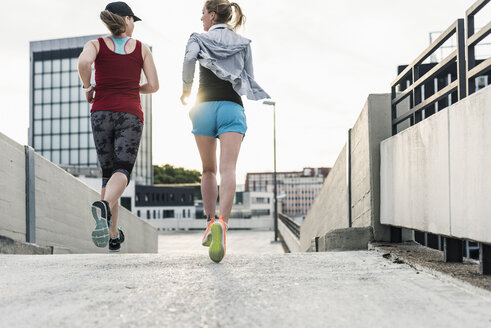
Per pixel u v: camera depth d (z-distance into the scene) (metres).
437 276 2.25
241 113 2.90
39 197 4.84
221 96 2.84
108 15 3.27
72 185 5.80
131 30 3.49
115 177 3.10
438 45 3.06
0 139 4.09
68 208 5.66
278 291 1.89
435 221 2.77
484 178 2.11
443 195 2.65
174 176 134.62
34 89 63.56
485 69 2.24
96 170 53.69
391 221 3.79
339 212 6.95
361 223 4.84
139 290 1.91
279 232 36.66
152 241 11.36
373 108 4.33
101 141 3.32
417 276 2.29
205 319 1.47
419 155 3.10
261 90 3.09
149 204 65.81
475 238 2.20
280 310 1.58
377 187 4.24
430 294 1.85
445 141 2.62
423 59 3.38
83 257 3.00
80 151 62.06
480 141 2.15
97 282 2.09
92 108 3.33
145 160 71.62
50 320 1.46
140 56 3.40
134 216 9.29
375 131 4.30
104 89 3.28
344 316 1.51
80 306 1.64
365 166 4.57
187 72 2.83
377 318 1.49
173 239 38.78
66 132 62.56
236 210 85.62
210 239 2.78
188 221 58.47
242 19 3.16
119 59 3.29
